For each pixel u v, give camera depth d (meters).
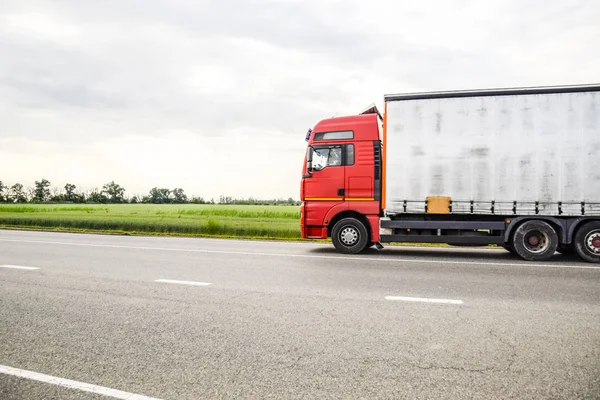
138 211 45.94
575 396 2.74
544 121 8.99
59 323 4.34
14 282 6.51
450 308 4.96
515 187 9.12
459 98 9.41
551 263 8.81
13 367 3.23
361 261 9.01
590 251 8.95
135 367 3.22
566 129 8.89
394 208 9.73
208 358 3.40
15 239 14.61
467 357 3.41
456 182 9.40
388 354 3.48
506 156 9.16
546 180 8.97
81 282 6.52
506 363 3.29
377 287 6.18
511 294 5.74
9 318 4.52
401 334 4.00
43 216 34.03
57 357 3.42
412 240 9.80
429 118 9.55
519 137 9.10
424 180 9.57
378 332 4.06
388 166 9.77
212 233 18.67
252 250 11.22
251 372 3.13
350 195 10.25
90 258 9.36
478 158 9.29
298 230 17.94
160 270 7.69
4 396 2.76
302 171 10.66
